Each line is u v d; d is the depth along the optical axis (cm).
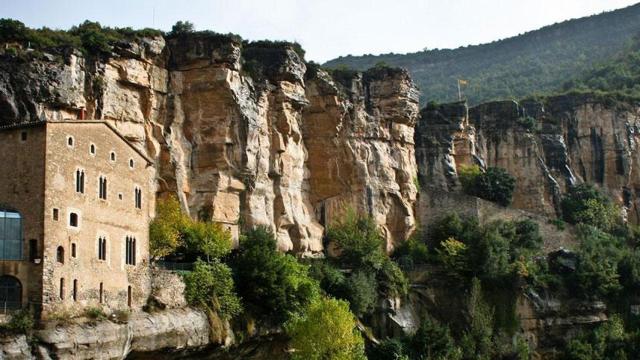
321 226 10469
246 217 9225
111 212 6606
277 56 10044
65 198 6044
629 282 11100
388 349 8550
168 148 8750
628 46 19525
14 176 5959
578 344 9912
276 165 9831
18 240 5838
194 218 8869
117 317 6350
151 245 7769
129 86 8538
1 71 7412
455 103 13112
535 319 10294
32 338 5522
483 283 10275
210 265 7788
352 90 11100
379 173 11069
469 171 12625
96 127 6494
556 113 14475
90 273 6234
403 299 9869
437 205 11644
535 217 11994
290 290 8050
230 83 9188
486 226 11312
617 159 14200
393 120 11544
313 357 7312
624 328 10712
